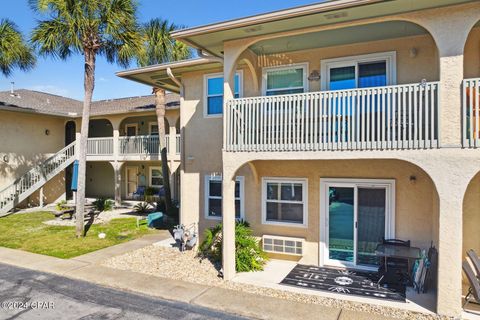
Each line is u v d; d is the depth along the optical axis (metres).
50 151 22.05
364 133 6.86
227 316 6.24
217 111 10.62
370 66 8.48
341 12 6.50
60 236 12.75
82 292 7.41
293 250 9.05
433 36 6.27
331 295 7.00
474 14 5.99
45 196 21.39
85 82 12.65
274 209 9.56
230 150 8.06
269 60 9.49
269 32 7.61
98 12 12.02
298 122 7.44
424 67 7.93
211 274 8.42
